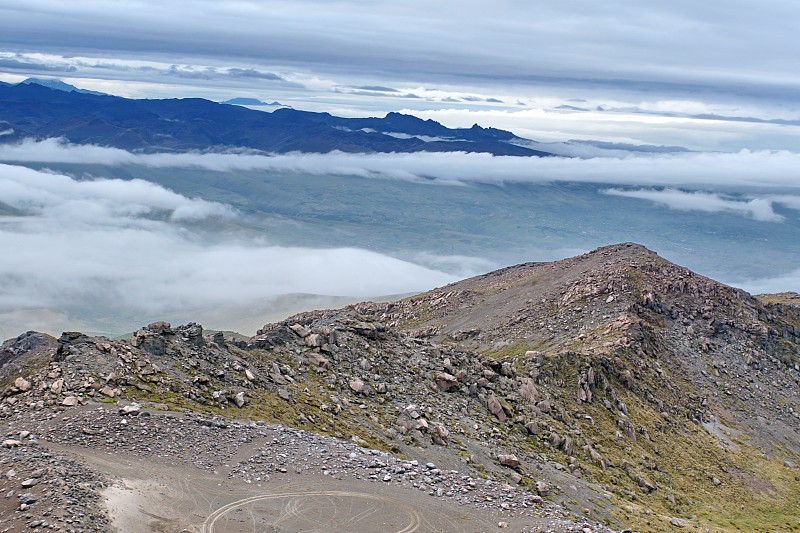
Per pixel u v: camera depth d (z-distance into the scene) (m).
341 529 54.00
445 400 103.75
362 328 114.00
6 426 62.16
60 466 53.72
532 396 118.69
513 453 94.56
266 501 56.69
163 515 51.66
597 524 66.06
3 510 46.97
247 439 67.56
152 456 60.56
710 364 183.12
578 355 147.62
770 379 184.12
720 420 161.50
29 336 95.44
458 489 65.12
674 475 123.75
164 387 75.12
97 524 47.53
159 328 86.81
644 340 176.62
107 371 73.75
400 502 59.91
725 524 105.50
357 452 70.50
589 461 108.44
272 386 87.25
